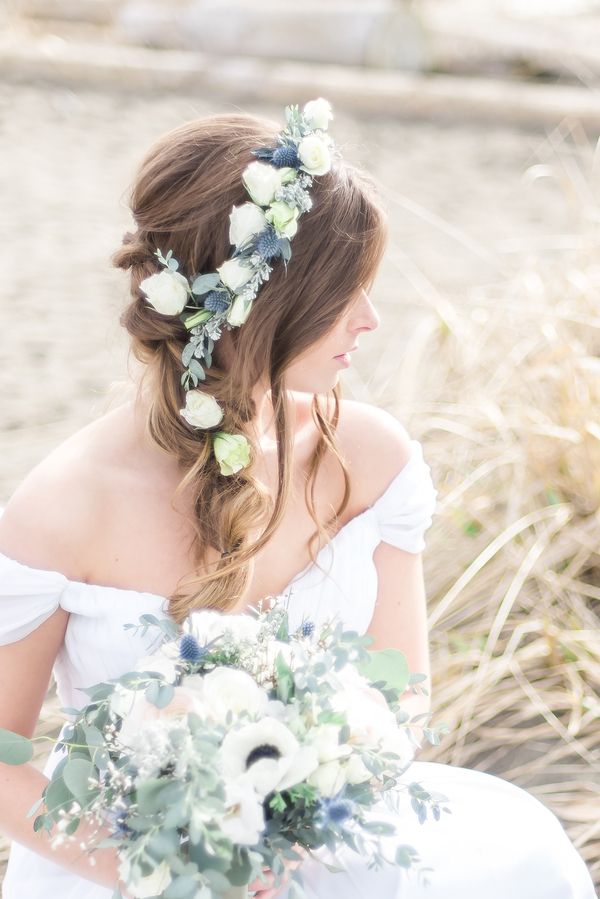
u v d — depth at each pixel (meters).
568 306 3.76
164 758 1.34
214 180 1.60
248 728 1.36
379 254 1.67
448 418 3.63
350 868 1.68
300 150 1.58
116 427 1.80
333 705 1.45
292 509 1.92
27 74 8.55
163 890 1.36
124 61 8.50
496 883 1.70
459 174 6.92
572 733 2.76
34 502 1.69
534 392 3.55
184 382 1.68
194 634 1.56
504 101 7.93
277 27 9.18
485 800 1.86
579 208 4.62
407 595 2.03
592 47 9.09
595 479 3.25
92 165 6.92
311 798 1.38
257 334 1.64
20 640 1.68
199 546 1.75
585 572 3.27
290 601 1.88
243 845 1.36
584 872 1.84
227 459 1.68
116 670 1.71
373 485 1.99
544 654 2.97
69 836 1.43
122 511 1.73
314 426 1.98
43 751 2.63
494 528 3.27
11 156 7.01
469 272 5.30
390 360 4.35
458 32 9.18
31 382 4.34
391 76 8.80
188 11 9.36
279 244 1.57
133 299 1.71
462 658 2.93
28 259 5.51
